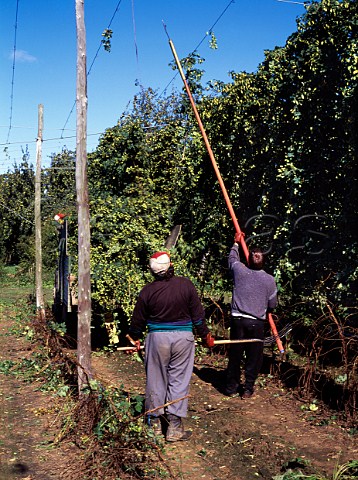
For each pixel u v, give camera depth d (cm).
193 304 584
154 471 483
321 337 717
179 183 1140
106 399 566
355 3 816
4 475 486
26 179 3619
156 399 570
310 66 863
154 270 588
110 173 1169
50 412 671
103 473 476
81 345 661
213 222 1096
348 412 609
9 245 3562
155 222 1055
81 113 656
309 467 481
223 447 541
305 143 867
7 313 1712
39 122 1606
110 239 995
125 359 967
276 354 894
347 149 810
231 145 1060
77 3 654
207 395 726
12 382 854
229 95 1070
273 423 607
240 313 703
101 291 955
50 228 2842
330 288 841
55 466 505
